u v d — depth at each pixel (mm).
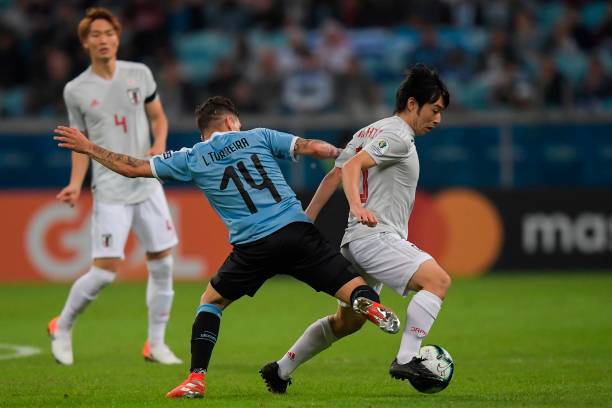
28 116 67000
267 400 22156
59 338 30391
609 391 23484
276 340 35625
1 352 33469
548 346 33156
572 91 65312
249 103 64812
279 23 75812
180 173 22281
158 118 31672
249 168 21938
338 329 23156
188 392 22062
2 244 57250
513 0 75562
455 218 57844
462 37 74250
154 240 30656
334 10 76000
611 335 35500
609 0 77875
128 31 73312
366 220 20562
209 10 76250
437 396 22891
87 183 57250
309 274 21578
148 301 30875
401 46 73562
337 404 21328
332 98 65625
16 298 49969
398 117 22531
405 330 21734
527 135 58281
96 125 30719
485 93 68188
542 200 57969
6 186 58531
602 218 57844
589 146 58219
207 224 56969
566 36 72250
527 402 21562
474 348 32969
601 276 55688
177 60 71062
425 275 21656
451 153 58562
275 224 21594
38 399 23078
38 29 73500
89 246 56844
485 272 57812
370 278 23312
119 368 29312
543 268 57938
